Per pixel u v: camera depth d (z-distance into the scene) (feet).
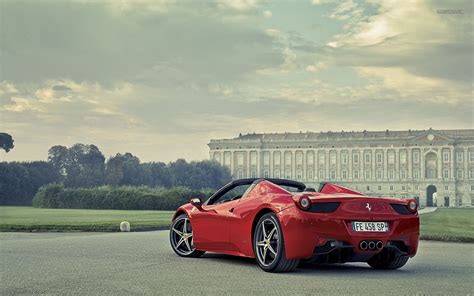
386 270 25.41
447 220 119.96
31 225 62.90
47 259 28.02
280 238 23.40
